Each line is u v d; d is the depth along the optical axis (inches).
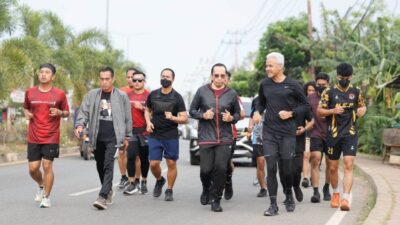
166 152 390.0
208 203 378.3
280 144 340.8
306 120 374.9
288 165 341.7
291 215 342.0
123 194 423.8
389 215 323.9
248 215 342.0
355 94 350.3
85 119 364.8
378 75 852.6
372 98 855.1
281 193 445.4
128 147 415.8
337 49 1181.1
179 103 385.7
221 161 347.9
